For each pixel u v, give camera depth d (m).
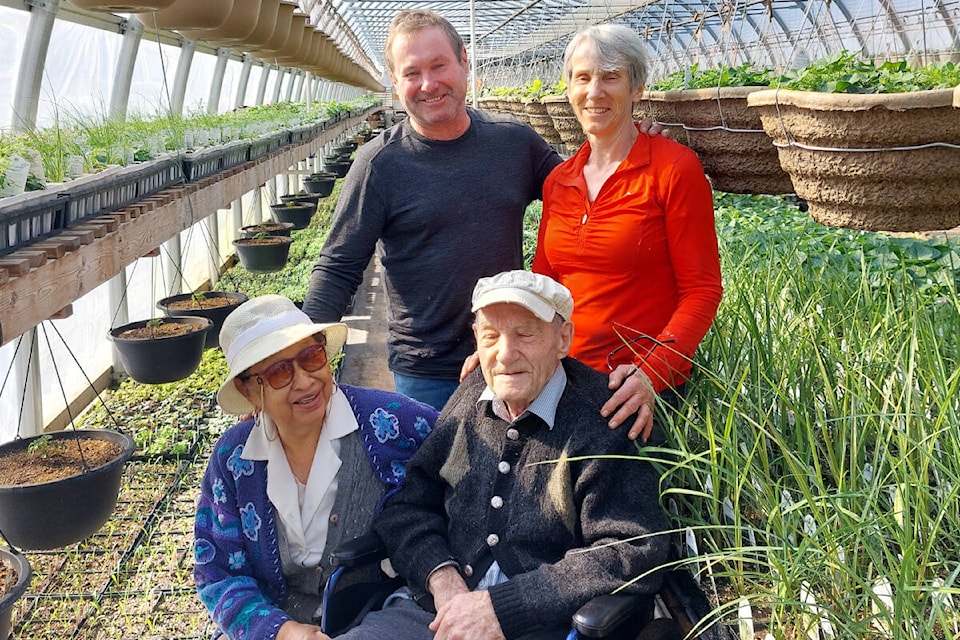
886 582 1.71
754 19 12.90
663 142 2.37
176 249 7.61
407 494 2.22
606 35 2.31
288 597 2.31
